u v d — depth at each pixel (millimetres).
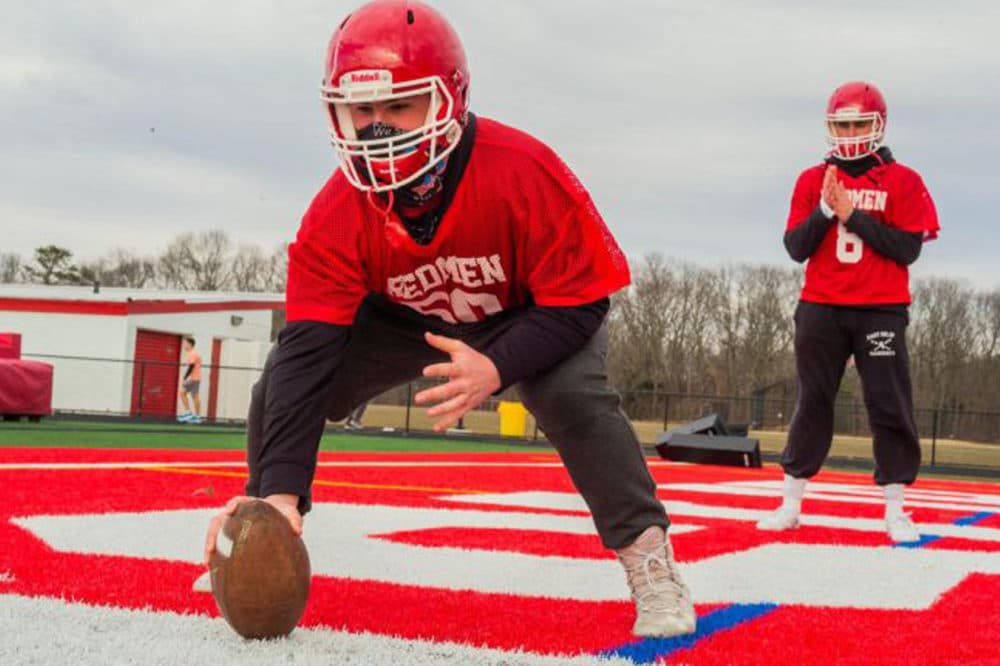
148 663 2154
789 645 2633
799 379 5625
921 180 5426
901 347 5398
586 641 2584
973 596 3572
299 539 2463
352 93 2395
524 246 2689
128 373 28031
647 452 22453
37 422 17891
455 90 2471
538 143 2727
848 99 5285
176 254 69500
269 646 2344
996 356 48438
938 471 24172
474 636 2580
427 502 6082
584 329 2703
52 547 3695
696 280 51719
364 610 2867
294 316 2758
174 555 3648
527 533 4789
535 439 25281
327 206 2748
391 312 3021
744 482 10359
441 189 2619
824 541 5133
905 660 2512
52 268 67562
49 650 2223
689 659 2426
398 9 2426
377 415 34000
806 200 5570
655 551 2799
